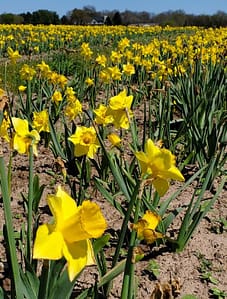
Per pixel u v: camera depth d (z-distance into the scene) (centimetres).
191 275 126
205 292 120
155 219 76
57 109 251
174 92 265
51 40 852
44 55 751
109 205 164
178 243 134
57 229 51
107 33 1098
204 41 502
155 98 289
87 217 52
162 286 73
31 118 251
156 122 239
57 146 196
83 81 324
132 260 75
